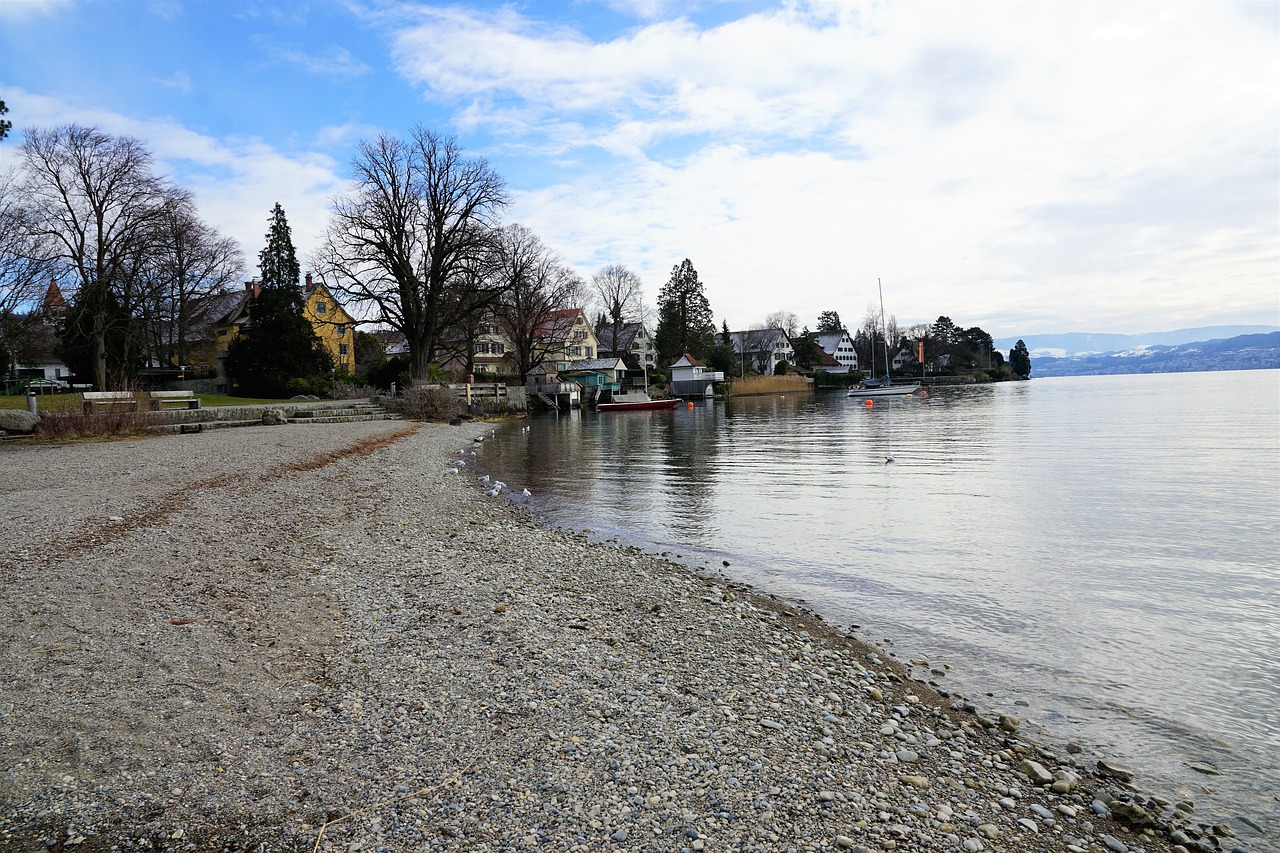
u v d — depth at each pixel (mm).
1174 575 10234
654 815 4215
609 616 8023
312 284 71562
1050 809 4715
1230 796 4969
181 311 52500
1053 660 7289
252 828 3906
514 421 50281
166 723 4859
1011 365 151750
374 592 8141
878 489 18141
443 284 47875
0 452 17219
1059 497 16516
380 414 39844
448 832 3951
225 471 15164
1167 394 71875
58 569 7609
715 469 22578
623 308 106062
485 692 5719
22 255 37375
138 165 40438
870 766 5051
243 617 6879
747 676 6512
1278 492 16562
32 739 4488
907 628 8227
